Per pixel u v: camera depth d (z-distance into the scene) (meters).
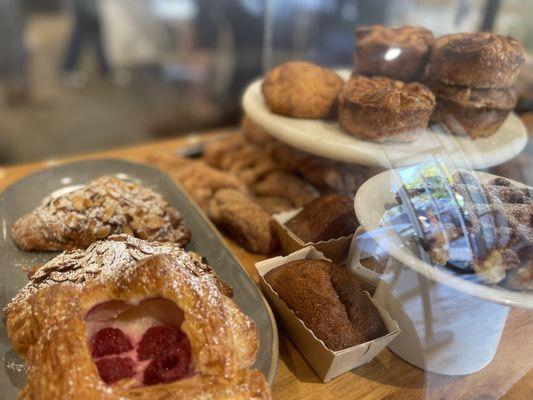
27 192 1.16
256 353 0.68
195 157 1.50
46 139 3.07
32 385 0.59
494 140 0.96
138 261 0.73
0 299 0.85
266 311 0.79
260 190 1.21
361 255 0.84
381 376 0.78
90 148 2.98
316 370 0.78
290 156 1.24
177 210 1.11
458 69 0.95
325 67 1.35
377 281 0.81
